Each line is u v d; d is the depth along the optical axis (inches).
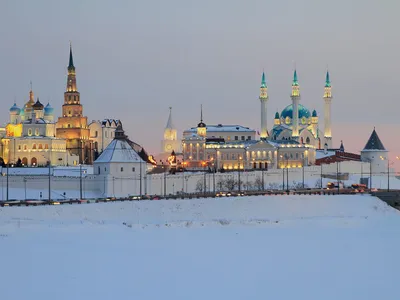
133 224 7081.7
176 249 5315.0
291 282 4229.8
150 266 4613.7
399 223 7785.4
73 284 4092.0
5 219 6884.8
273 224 7436.0
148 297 3850.9
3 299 3779.5
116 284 4106.8
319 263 4805.6
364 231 6791.3
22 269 4451.3
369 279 4325.8
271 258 4980.3
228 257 4995.1
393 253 5246.1
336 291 4037.9
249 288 4077.3
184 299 3828.7
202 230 6633.9
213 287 4082.2
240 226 7145.7
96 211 7657.5
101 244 5477.4
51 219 7165.4
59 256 4891.7
